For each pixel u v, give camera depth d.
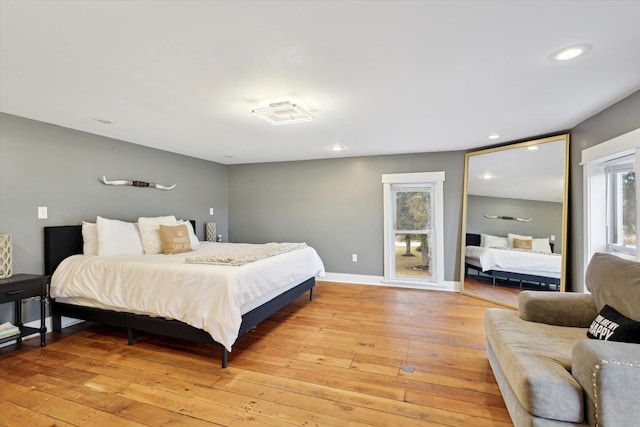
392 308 3.71
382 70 1.94
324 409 1.84
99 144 3.54
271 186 5.47
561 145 3.36
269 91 2.26
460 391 2.01
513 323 2.08
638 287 1.67
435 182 4.58
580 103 2.53
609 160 2.79
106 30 1.49
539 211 3.56
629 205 2.58
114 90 2.24
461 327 3.10
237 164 5.69
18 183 2.84
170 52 1.70
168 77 2.02
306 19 1.41
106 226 3.22
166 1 1.27
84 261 2.93
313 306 3.79
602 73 1.98
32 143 2.94
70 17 1.38
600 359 1.23
